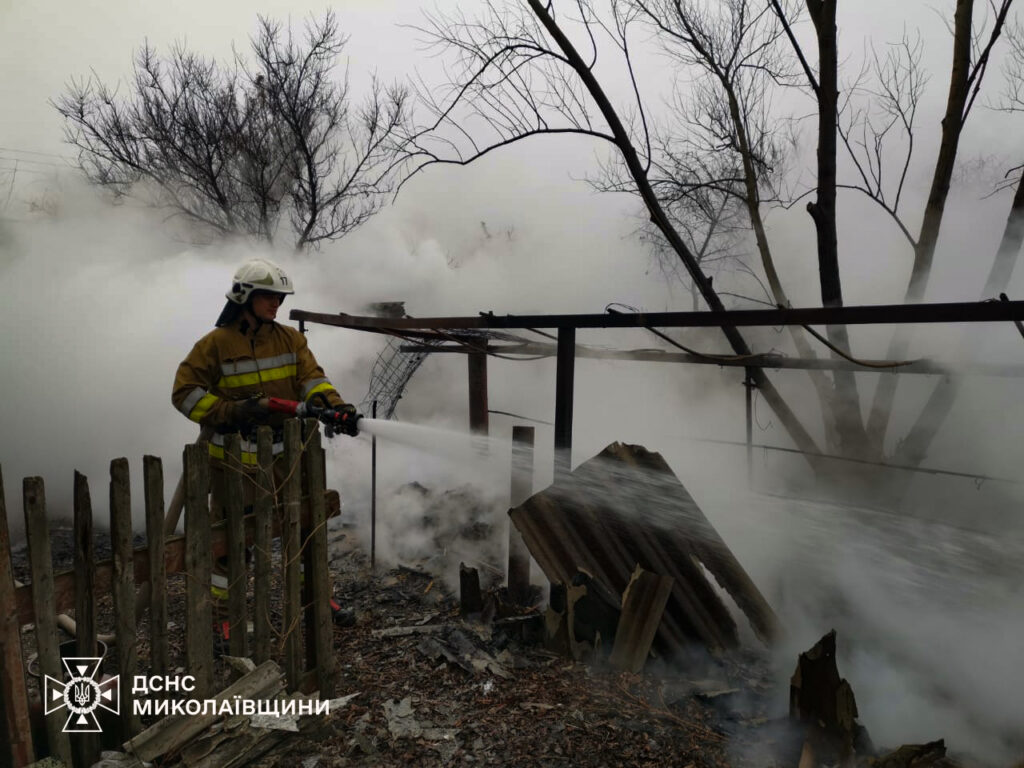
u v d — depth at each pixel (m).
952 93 4.63
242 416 3.26
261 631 2.72
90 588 2.29
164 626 2.45
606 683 3.19
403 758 2.65
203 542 2.50
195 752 2.40
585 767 2.60
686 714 2.96
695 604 3.51
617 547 3.61
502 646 3.52
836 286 4.92
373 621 3.95
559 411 3.81
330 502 3.03
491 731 2.82
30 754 2.15
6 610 2.09
